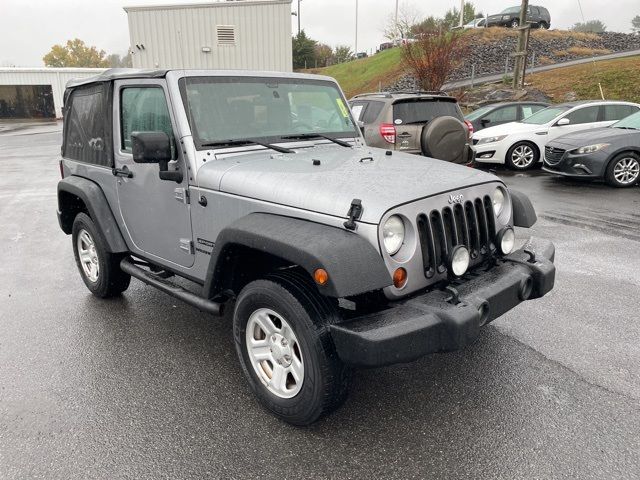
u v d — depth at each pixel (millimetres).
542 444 2711
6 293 5105
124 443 2797
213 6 19250
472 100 21578
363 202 2602
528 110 13914
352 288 2385
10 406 3164
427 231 2752
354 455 2668
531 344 3799
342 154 3670
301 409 2777
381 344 2422
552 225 7137
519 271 3053
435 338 2541
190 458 2670
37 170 14234
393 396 3189
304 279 2756
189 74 3498
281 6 19594
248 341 3045
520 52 21531
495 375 3393
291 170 3096
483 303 2680
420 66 21531
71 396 3264
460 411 3018
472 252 3053
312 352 2617
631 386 3236
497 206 3275
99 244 4469
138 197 3908
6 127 34438
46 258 6293
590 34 34219
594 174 9664
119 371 3564
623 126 10188
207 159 3365
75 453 2723
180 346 3926
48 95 41656
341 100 4324
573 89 21172
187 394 3271
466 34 31141
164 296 4965
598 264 5512
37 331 4215
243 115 3654
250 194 3010
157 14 18922
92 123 4395
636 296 4656
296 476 2527
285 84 3934
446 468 2559
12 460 2674
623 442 2709
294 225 2719
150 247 3959
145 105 3691
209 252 3379
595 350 3697
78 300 4891
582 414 2957
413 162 3459
